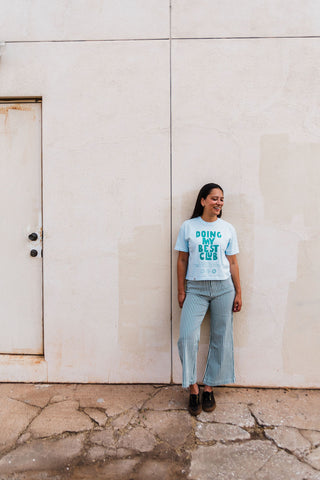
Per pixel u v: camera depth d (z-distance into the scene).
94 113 3.35
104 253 3.44
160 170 3.36
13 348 3.61
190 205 3.37
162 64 3.29
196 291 3.10
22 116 3.46
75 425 2.96
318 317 3.39
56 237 3.45
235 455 2.67
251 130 3.29
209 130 3.31
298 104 3.26
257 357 3.45
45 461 2.62
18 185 3.52
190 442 2.79
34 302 3.59
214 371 3.18
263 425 2.96
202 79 3.28
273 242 3.36
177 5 3.26
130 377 3.52
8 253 3.57
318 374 3.43
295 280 3.38
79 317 3.49
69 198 3.42
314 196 3.31
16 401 3.26
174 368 3.49
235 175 3.33
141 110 3.33
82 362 3.53
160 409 3.15
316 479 2.47
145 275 3.44
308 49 3.23
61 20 3.31
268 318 3.41
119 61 3.31
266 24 3.23
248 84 3.27
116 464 2.60
